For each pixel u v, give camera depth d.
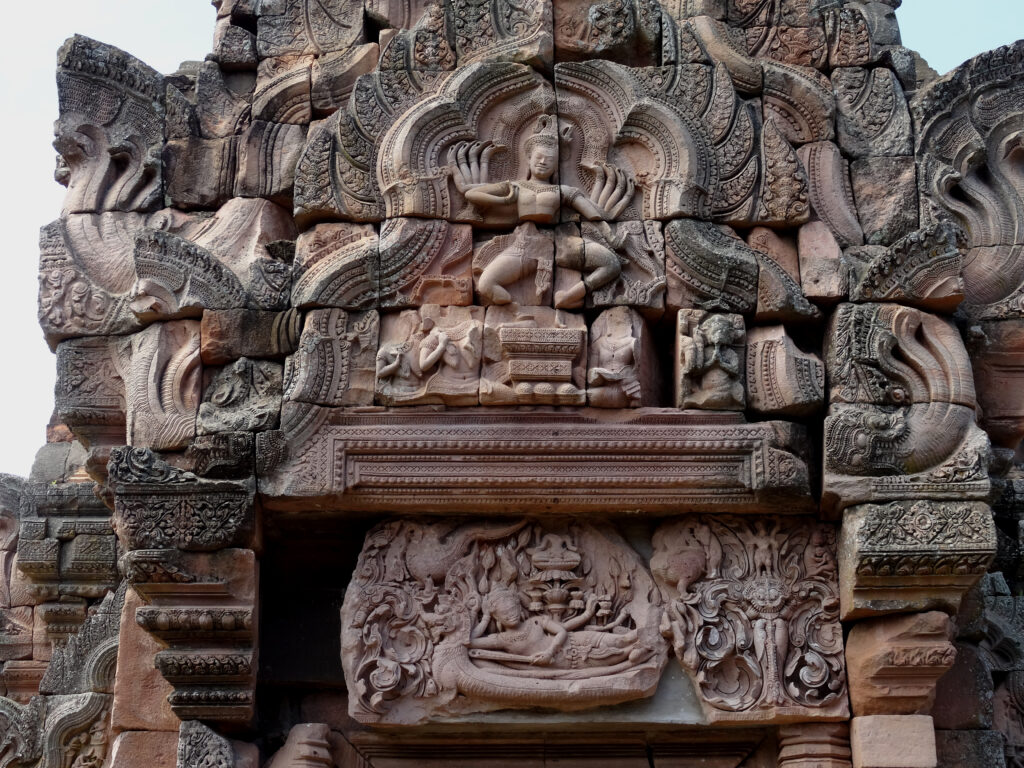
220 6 8.59
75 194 7.98
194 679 6.93
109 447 7.66
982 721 7.30
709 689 7.02
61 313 7.68
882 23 8.63
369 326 7.23
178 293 7.38
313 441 7.07
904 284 7.22
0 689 11.27
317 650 7.54
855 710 7.01
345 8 8.27
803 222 7.49
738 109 7.62
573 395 7.04
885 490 6.92
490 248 7.34
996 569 8.93
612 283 7.30
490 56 7.62
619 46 7.71
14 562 11.61
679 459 7.07
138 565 6.82
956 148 7.87
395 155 7.41
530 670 7.02
